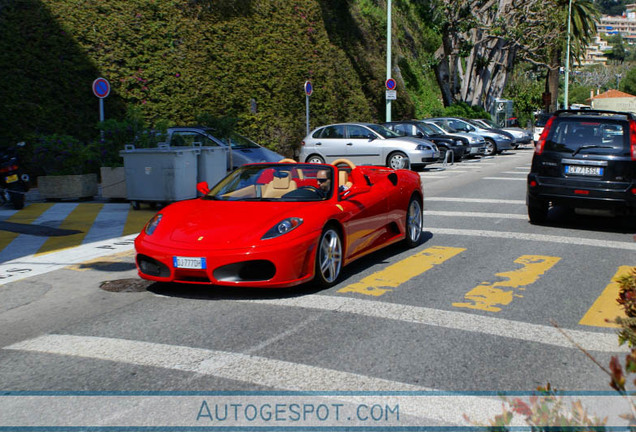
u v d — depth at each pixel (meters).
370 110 31.66
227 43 23.17
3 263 7.50
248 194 6.71
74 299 5.87
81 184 13.45
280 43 25.77
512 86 57.28
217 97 21.86
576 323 4.94
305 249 5.69
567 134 9.40
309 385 3.76
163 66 20.45
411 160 18.84
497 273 6.66
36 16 17.86
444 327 4.84
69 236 9.23
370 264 7.19
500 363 4.09
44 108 17.06
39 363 4.20
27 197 14.16
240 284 5.53
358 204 6.73
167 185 11.62
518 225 9.78
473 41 37.62
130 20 20.12
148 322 5.06
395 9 41.25
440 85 37.00
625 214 9.21
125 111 19.02
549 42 38.91
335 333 4.70
